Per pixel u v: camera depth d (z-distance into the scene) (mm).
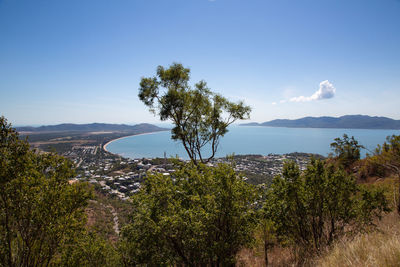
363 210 5820
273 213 5875
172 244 5137
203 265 5438
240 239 5297
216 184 5480
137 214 5270
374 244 3711
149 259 5098
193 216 4852
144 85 11953
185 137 12211
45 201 5598
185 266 5258
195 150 12453
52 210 5652
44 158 5871
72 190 6004
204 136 12742
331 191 5707
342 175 5859
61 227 5727
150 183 5547
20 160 5352
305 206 5754
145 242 5043
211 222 4980
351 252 3537
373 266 2961
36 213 5531
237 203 5168
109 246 11984
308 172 5832
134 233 5203
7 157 5301
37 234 5492
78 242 7012
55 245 5871
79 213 6188
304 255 5332
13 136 5375
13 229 5430
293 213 5887
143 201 5391
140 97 12094
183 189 5945
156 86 11898
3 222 5277
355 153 17109
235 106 12773
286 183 5793
